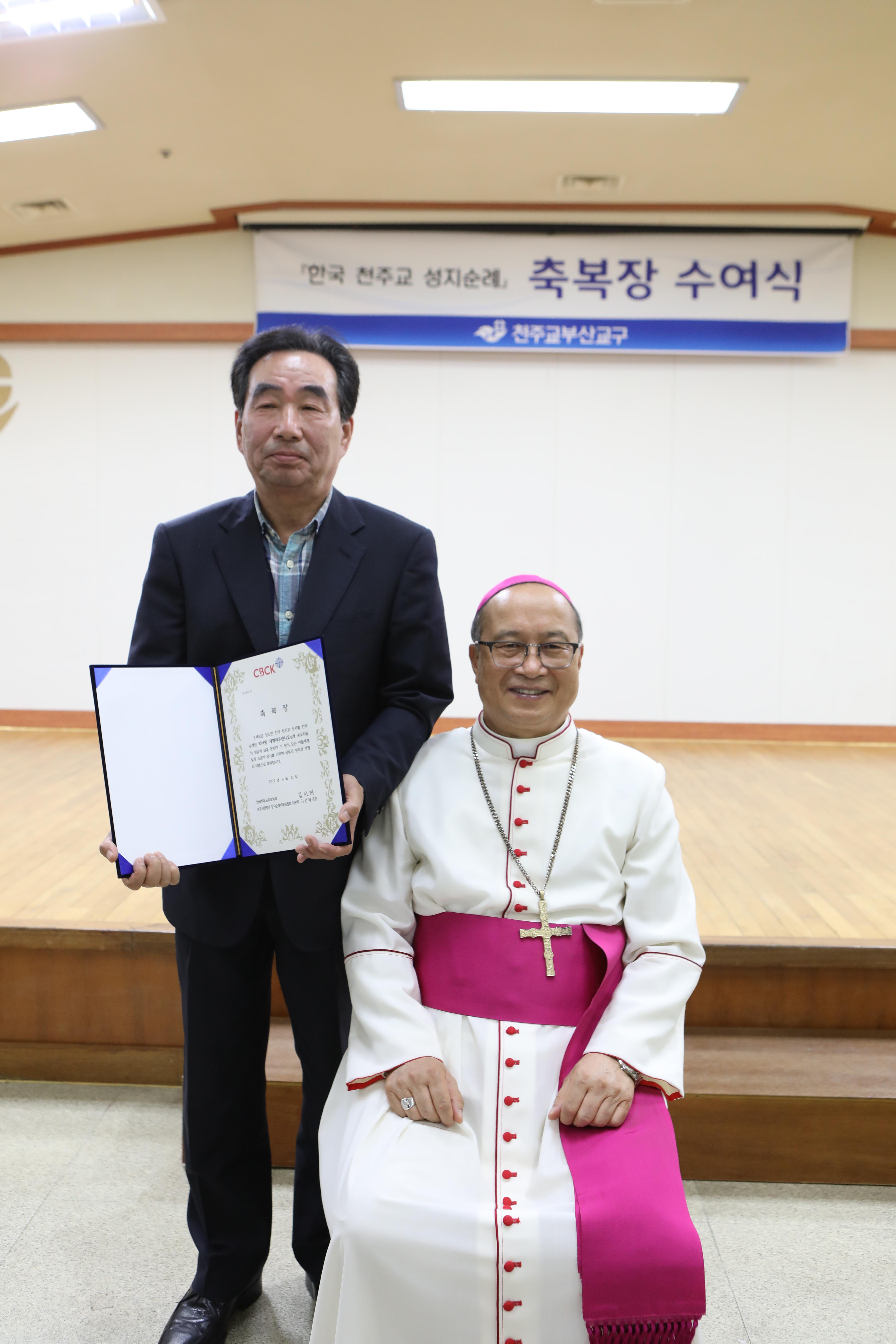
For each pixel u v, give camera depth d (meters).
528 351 5.73
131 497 5.95
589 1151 1.30
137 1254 1.83
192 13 3.62
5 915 2.57
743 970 2.38
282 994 2.28
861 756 5.52
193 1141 1.55
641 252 5.62
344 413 1.47
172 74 4.02
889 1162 2.09
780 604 5.91
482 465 5.87
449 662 1.59
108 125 4.42
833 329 5.66
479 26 3.71
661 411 5.83
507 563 5.93
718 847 3.51
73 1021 2.43
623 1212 1.22
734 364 5.80
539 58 3.94
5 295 5.83
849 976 2.38
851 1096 2.08
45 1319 1.67
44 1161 2.12
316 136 4.60
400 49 3.87
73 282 5.80
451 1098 1.35
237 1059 1.55
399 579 1.53
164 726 1.35
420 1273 1.22
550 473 5.87
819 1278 1.81
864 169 4.91
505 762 1.56
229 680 1.36
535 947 1.45
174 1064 2.42
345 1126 1.39
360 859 1.57
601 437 5.85
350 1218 1.24
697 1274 1.19
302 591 1.47
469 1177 1.30
